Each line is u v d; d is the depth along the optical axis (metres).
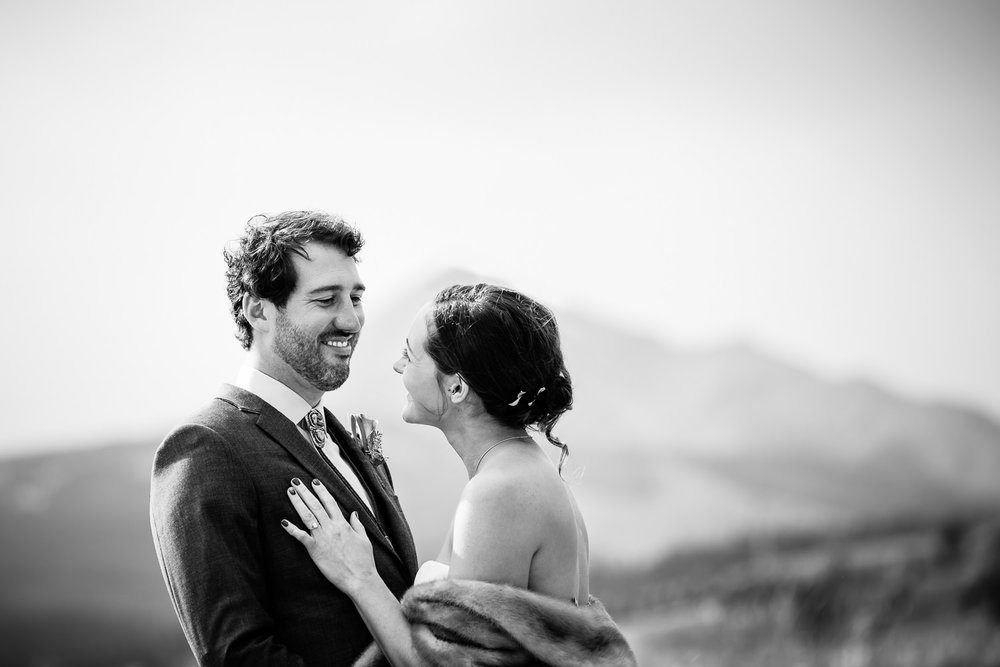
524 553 1.79
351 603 1.89
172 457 1.85
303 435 1.99
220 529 1.78
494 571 1.77
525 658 1.71
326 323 1.96
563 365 1.97
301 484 1.90
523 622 1.71
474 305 1.91
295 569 1.86
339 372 1.99
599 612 1.85
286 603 1.85
